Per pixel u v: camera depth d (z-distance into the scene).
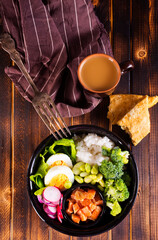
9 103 0.67
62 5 0.62
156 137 0.65
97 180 0.59
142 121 0.62
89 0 0.63
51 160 0.61
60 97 0.65
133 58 0.66
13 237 0.66
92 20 0.63
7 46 0.61
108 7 0.67
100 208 0.59
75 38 0.63
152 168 0.65
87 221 0.60
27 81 0.63
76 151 0.63
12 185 0.66
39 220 0.66
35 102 0.56
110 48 0.64
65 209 0.60
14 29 0.62
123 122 0.62
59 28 0.63
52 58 0.63
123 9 0.67
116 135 0.60
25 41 0.62
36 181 0.60
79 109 0.62
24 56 0.63
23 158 0.66
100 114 0.66
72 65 0.62
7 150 0.67
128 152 0.59
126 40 0.66
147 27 0.66
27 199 0.66
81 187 0.62
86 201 0.59
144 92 0.66
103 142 0.61
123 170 0.61
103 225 0.59
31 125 0.67
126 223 0.65
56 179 0.61
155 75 0.66
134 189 0.58
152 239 0.64
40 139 0.66
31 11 0.61
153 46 0.66
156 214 0.65
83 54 0.63
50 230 0.66
